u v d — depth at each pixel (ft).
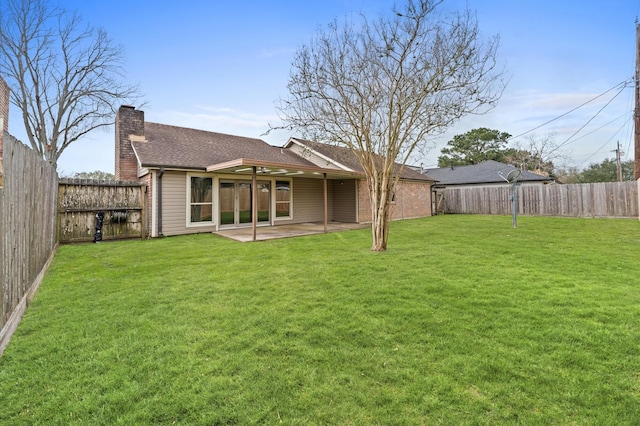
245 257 21.85
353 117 26.08
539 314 11.10
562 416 6.26
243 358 8.45
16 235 11.37
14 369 8.00
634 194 47.29
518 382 7.32
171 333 9.93
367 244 27.04
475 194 65.51
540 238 28.94
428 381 7.39
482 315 11.09
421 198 61.93
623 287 13.92
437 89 22.75
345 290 14.10
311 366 8.07
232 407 6.59
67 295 13.71
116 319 11.05
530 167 101.35
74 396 6.96
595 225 39.42
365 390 7.11
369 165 24.09
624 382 7.27
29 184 13.79
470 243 26.48
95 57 63.21
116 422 6.19
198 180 36.68
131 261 20.75
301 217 48.34
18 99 59.26
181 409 6.53
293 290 14.21
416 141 24.31
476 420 6.18
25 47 58.54
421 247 24.77
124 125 38.42
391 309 11.75
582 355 8.42
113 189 31.22
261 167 32.24
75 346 9.13
